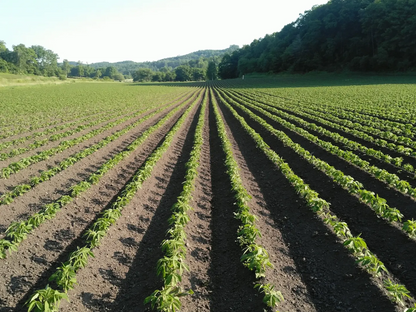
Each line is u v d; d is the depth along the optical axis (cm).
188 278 729
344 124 2384
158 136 2361
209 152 1948
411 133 1927
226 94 6656
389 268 737
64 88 9244
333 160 1545
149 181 1334
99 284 710
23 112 3684
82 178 1409
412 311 522
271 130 2211
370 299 623
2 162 1614
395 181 1095
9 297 666
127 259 817
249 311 619
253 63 14712
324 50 10562
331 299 653
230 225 978
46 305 560
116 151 1894
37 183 1269
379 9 8456
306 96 4872
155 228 994
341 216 1014
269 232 948
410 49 7694
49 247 844
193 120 3206
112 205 1031
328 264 761
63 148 1841
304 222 977
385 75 8088
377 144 1745
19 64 16725
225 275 752
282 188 1264
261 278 688
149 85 12319
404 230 838
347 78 8581
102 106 4419
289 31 13662
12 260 766
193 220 1007
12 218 1015
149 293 679
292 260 808
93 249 802
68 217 1001
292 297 659
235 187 1139
